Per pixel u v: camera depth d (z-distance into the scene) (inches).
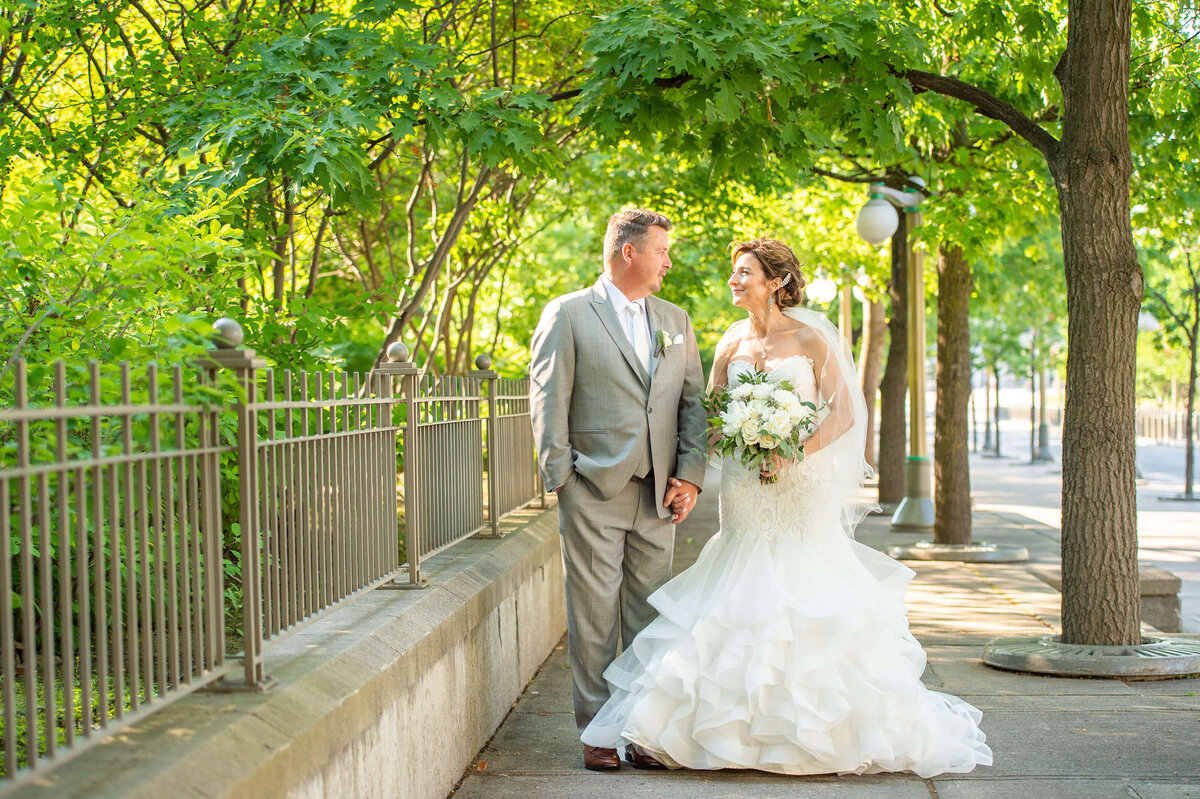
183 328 128.1
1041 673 227.3
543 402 169.0
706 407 178.2
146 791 80.5
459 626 161.2
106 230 151.6
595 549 170.1
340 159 204.2
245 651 108.4
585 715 170.9
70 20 212.7
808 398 177.9
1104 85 222.5
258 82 217.5
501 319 486.6
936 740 164.2
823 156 444.1
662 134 241.3
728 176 255.4
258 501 115.4
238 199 203.6
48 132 215.8
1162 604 301.6
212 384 113.1
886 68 233.1
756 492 173.3
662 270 173.3
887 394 580.1
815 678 161.5
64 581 88.7
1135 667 221.5
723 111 215.0
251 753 93.7
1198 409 1560.0
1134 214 353.1
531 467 293.4
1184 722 192.1
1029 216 398.0
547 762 171.8
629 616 178.1
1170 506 677.9
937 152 418.0
